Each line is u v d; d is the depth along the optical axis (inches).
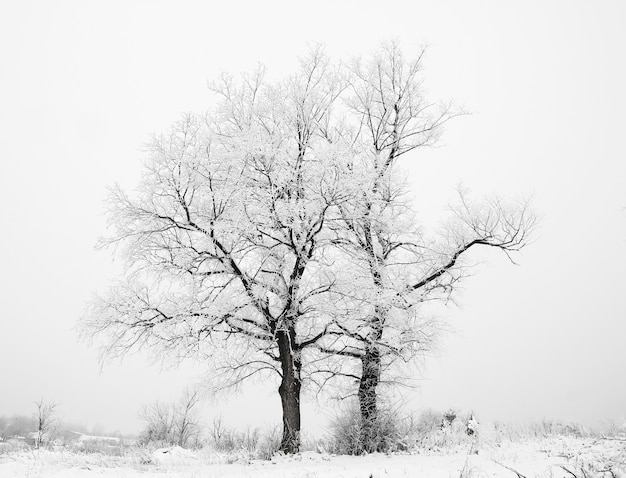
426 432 585.0
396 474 345.1
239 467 453.7
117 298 546.9
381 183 617.3
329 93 653.9
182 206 541.0
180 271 553.3
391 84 690.8
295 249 540.7
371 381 569.6
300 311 568.4
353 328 578.6
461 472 332.8
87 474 402.3
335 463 451.8
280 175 535.5
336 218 575.2
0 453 562.6
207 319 540.4
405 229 651.5
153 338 550.9
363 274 574.2
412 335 582.9
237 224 531.8
